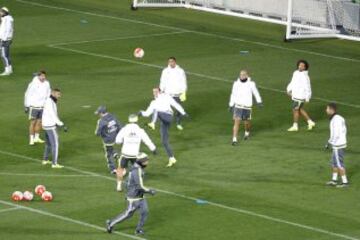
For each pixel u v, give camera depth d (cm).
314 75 5678
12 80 5378
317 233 3447
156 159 4228
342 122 3922
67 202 3688
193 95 5181
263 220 3553
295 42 6462
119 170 3800
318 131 4672
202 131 4634
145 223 3494
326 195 3844
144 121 4731
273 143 4481
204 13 7181
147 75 5538
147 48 6159
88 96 5091
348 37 6581
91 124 4662
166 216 3566
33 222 3478
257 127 4712
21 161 4175
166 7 7306
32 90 4372
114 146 4356
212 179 3988
